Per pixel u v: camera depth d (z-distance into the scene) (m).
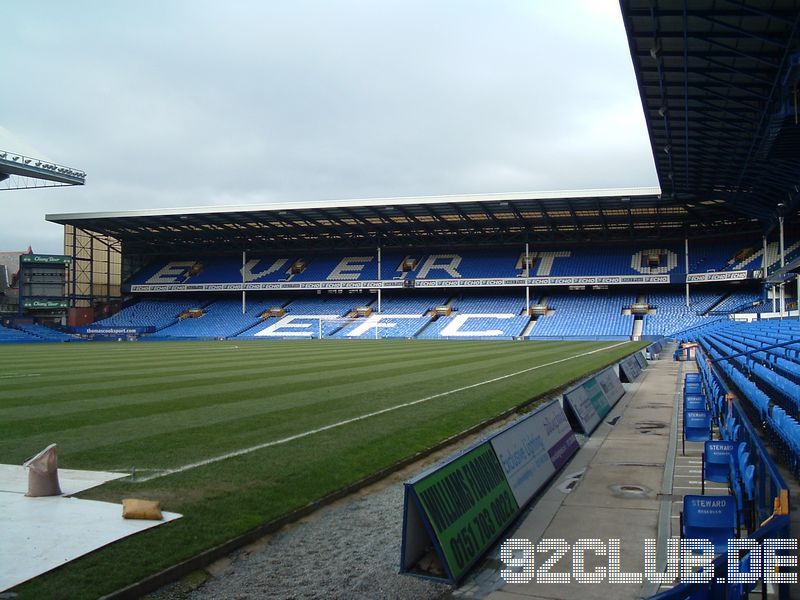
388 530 7.25
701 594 3.93
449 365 28.28
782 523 4.29
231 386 19.81
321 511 7.96
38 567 5.78
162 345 53.62
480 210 57.75
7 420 13.46
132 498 7.81
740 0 18.78
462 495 6.68
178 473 9.07
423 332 63.84
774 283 48.22
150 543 6.41
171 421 13.33
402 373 24.30
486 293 72.12
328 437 11.73
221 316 72.88
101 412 14.53
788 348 18.41
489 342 54.62
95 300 73.88
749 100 25.59
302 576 5.98
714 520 5.69
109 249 75.38
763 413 11.37
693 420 11.46
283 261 76.56
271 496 8.09
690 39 21.53
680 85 25.09
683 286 65.69
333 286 69.88
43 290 69.88
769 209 44.88
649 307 63.03
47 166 53.44
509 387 19.88
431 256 73.19
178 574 5.90
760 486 5.71
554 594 5.63
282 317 71.19
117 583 5.52
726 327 40.66
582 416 13.57
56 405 15.66
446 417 14.16
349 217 61.31
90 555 6.08
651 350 36.06
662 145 32.31
